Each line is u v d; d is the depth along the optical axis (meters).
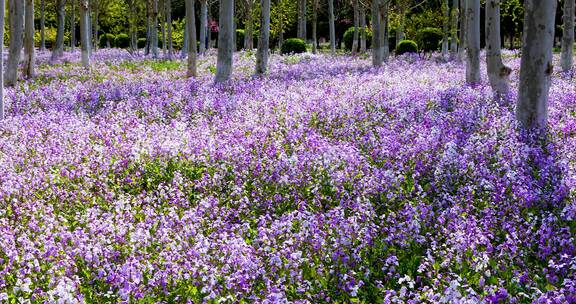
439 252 6.96
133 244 7.08
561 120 13.80
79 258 6.94
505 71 18.20
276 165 10.19
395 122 13.62
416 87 19.38
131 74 29.27
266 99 17.05
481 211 8.17
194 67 27.19
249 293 6.18
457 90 18.23
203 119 14.73
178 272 6.34
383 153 10.83
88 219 7.86
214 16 78.19
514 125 12.74
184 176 10.43
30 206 8.60
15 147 11.72
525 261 6.90
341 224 7.42
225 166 10.42
